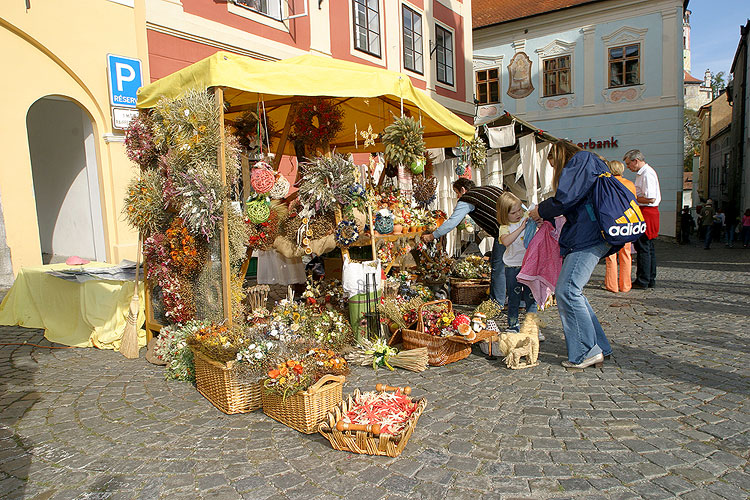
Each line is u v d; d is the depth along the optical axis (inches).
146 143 180.1
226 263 153.6
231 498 95.0
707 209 638.5
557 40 819.4
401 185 283.4
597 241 155.8
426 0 601.6
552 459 106.7
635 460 105.6
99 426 127.4
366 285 179.9
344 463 107.2
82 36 302.2
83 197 375.9
